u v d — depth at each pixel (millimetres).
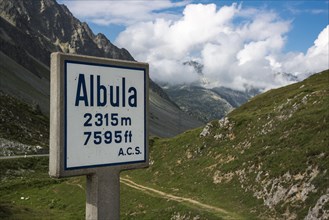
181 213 46188
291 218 38031
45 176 93375
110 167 8562
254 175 49406
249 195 46281
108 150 8555
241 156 56719
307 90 69750
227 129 69312
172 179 64125
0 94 157250
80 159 8102
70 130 7977
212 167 59906
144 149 9195
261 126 62625
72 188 73062
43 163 104125
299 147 48062
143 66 9234
